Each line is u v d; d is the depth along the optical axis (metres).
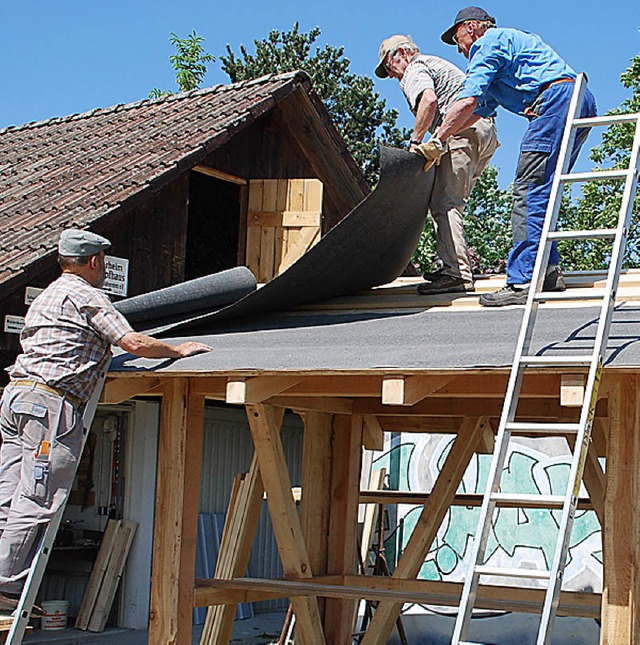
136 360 6.23
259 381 5.77
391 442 11.96
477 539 4.62
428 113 6.84
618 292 6.38
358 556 10.54
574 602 6.80
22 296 9.64
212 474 13.53
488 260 36.94
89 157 12.59
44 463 5.34
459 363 5.07
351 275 7.05
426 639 10.84
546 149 6.30
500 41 6.41
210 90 14.62
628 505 5.08
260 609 14.30
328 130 13.69
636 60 20.84
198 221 14.93
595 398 4.82
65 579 12.63
